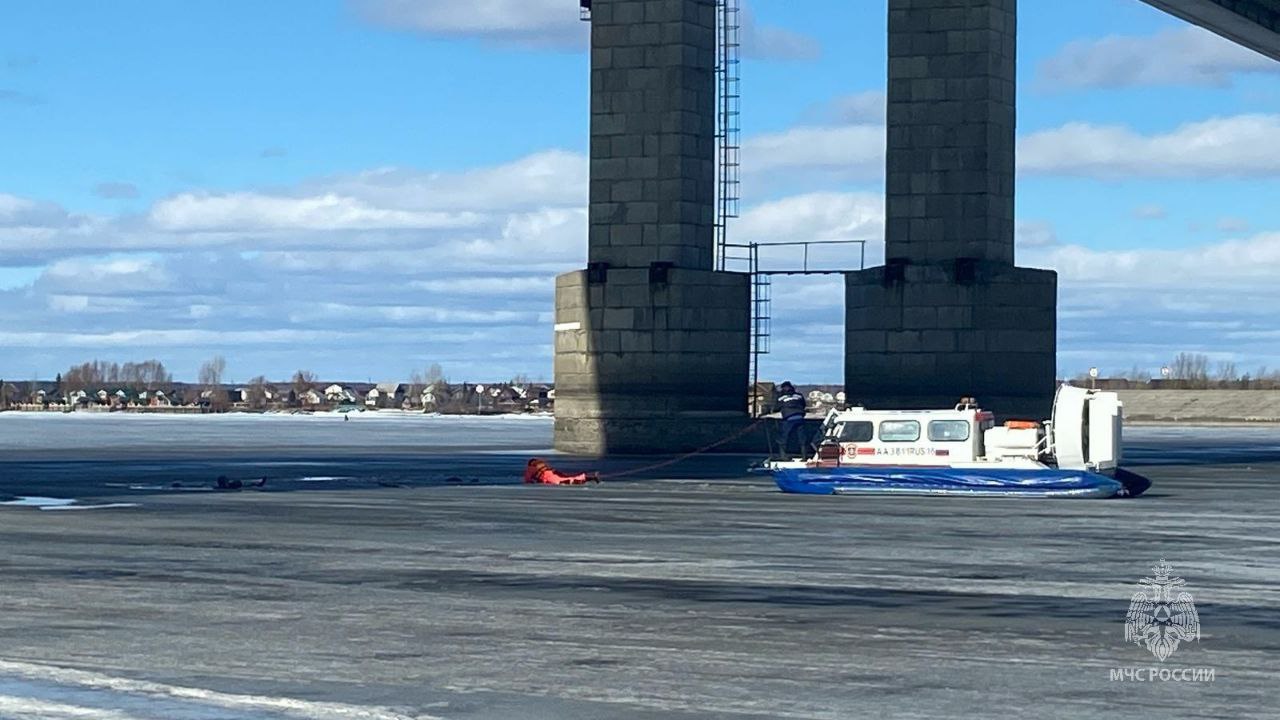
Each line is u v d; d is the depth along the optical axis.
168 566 22.61
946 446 39.22
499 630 16.64
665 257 62.59
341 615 17.70
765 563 23.23
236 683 13.66
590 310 63.41
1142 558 24.16
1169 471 54.94
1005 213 61.22
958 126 60.41
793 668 14.41
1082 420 38.44
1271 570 22.48
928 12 60.66
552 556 24.17
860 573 21.95
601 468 53.69
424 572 22.00
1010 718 12.30
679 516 32.47
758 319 63.81
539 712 12.52
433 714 12.45
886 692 13.30
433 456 67.88
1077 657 14.96
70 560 23.39
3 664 14.54
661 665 14.57
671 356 62.50
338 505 35.59
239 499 37.72
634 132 62.84
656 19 62.50
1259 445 87.75
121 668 14.36
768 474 49.84
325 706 12.71
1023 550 25.34
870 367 61.78
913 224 61.09
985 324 60.31
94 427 152.00
